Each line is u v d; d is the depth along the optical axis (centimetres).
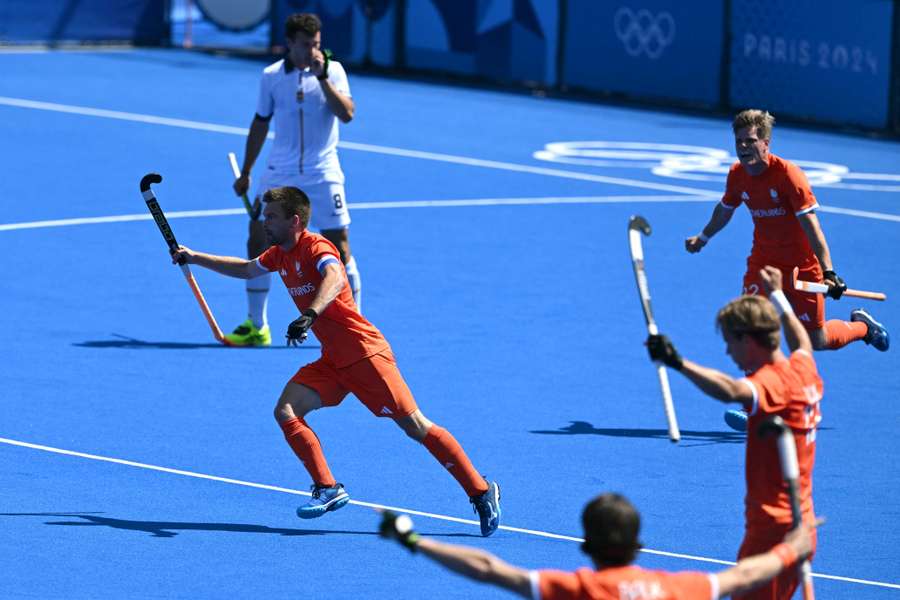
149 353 4625
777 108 10812
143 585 2898
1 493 3384
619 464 3778
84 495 3400
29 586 2866
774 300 2606
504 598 2919
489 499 3197
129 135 8775
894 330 5297
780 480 2453
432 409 4156
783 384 2444
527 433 3994
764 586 2430
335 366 3256
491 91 11781
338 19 12812
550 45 11850
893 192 8212
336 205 4828
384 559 3109
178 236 6231
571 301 5475
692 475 3719
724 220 4184
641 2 11375
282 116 4762
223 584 2925
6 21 12875
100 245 6025
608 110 11062
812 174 8725
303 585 2942
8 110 9456
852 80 10419
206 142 8669
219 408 4109
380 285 5572
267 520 3309
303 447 3216
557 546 3203
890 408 4381
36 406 4038
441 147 8988
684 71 11225
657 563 3127
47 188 7131
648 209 7356
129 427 3903
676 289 5731
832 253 6531
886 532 3384
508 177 8094
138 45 13500
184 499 3409
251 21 14912
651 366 4694
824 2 10469
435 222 6794
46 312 5025
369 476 3625
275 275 5709
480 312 5259
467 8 12144
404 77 12312
